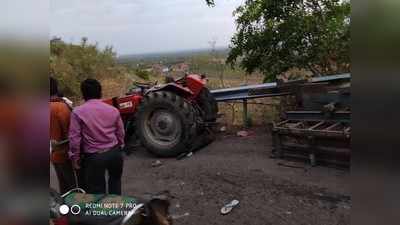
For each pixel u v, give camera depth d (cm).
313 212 392
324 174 489
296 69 832
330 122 539
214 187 476
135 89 723
